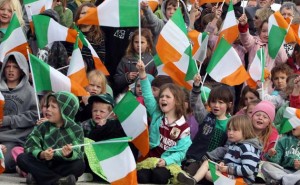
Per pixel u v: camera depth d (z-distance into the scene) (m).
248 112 23.89
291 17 28.66
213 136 23.12
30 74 24.34
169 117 22.39
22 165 20.42
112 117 22.53
